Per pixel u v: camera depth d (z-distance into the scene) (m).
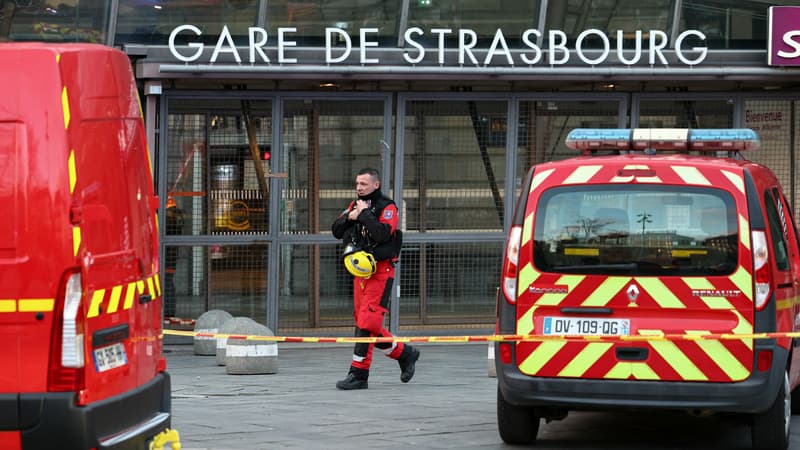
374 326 15.80
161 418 9.63
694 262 11.04
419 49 21.25
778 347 10.92
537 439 12.17
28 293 8.44
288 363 19.25
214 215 21.50
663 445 11.88
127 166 9.55
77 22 20.84
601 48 21.86
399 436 12.20
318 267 21.83
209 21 21.00
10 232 8.47
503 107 22.23
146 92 21.02
